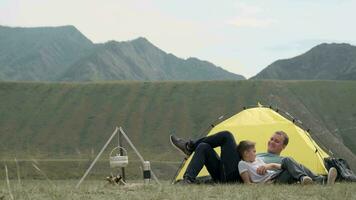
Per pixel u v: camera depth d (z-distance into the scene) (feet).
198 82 523.29
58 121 463.83
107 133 439.22
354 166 369.71
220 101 485.15
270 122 55.83
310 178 38.19
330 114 490.08
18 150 402.93
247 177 40.34
